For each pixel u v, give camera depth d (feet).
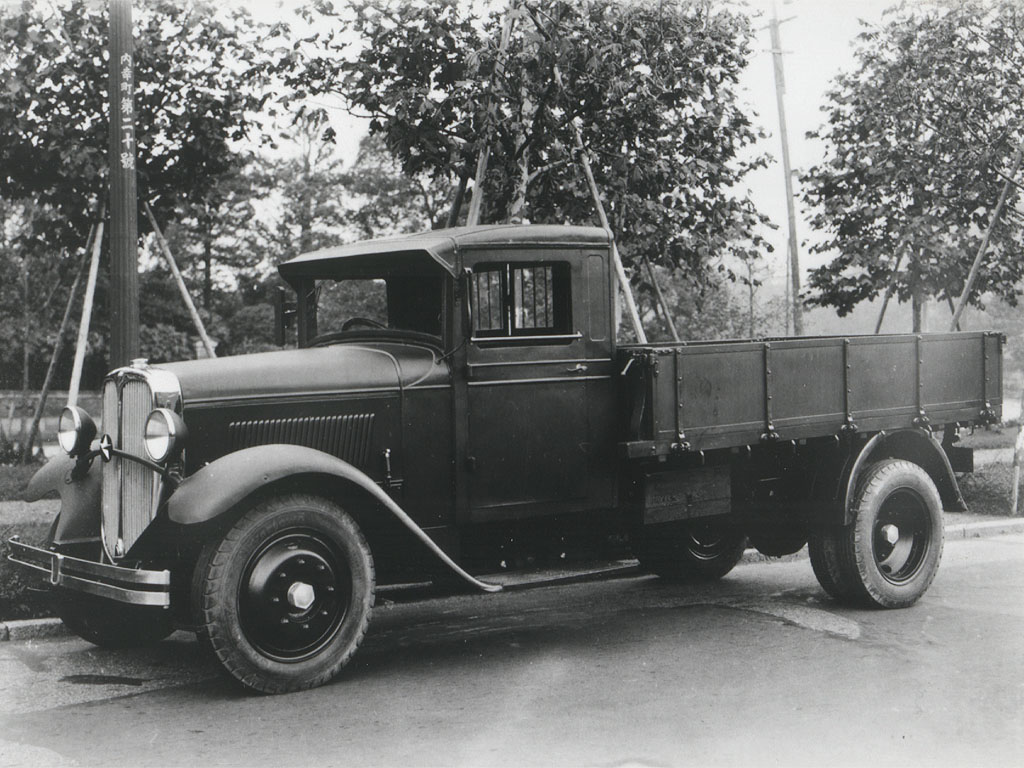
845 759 12.90
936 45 37.17
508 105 27.09
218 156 32.22
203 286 94.68
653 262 33.32
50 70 29.78
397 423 17.54
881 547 21.67
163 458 15.46
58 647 18.74
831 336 21.49
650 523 19.58
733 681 16.31
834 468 21.38
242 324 94.94
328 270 19.65
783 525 22.58
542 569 19.30
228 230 91.61
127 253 22.03
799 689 15.84
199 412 16.16
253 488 15.02
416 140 26.58
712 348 19.47
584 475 19.10
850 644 18.63
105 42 30.12
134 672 17.13
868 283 42.27
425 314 18.26
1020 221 39.99
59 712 14.98
